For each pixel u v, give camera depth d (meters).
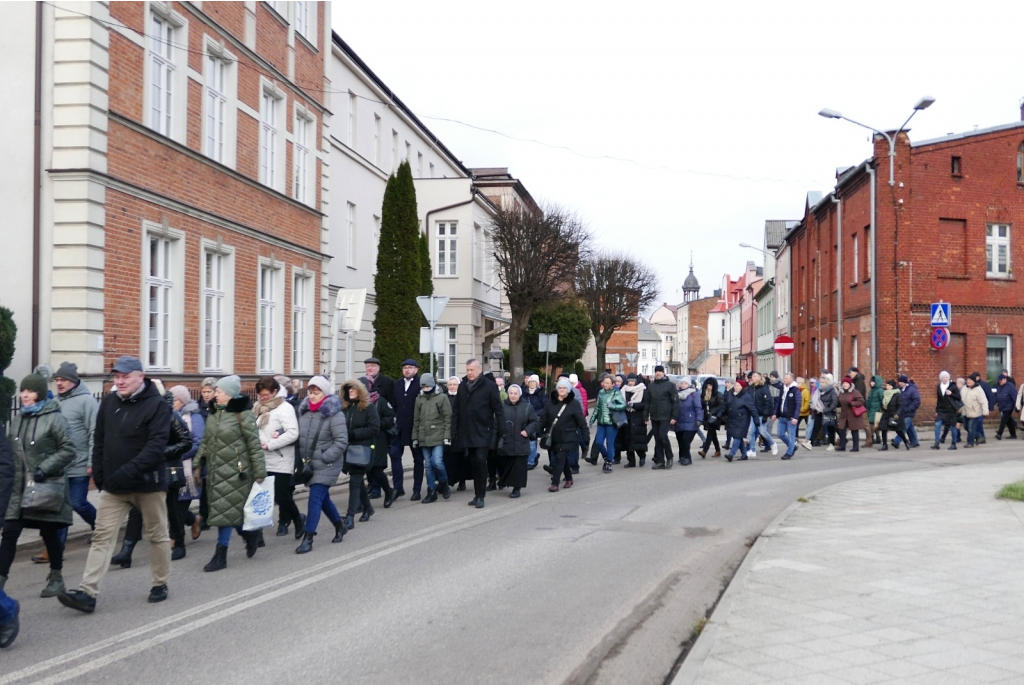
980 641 6.00
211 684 5.34
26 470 7.43
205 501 10.59
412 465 20.14
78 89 13.84
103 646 6.14
